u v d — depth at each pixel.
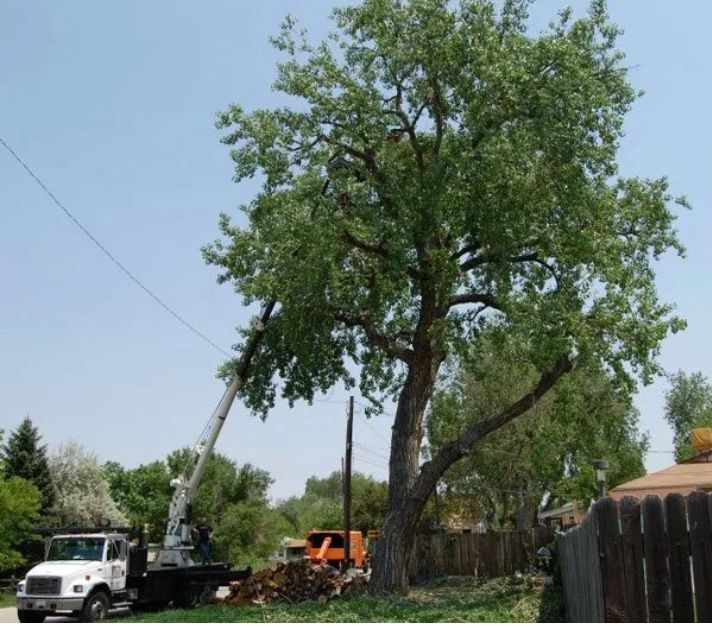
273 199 22.34
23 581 23.98
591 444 42.19
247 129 23.38
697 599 6.66
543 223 22.33
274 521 67.50
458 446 22.94
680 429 73.31
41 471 50.97
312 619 19.16
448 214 22.22
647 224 23.59
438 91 22.52
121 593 25.08
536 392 22.59
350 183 21.84
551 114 20.95
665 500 6.93
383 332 26.36
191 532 28.50
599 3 22.42
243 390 28.08
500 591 22.31
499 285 22.36
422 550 34.06
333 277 22.42
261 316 27.64
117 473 75.50
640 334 20.55
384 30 22.39
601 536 7.24
